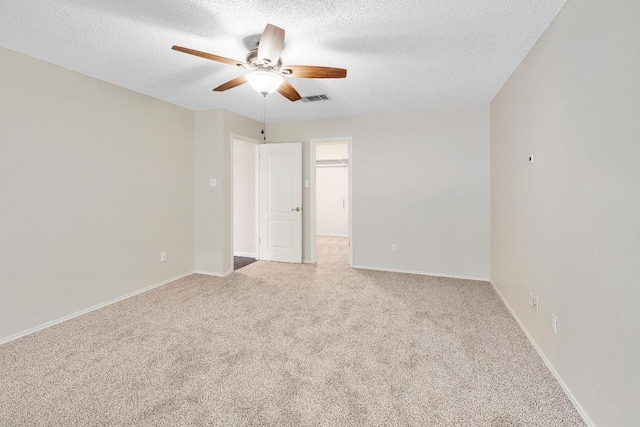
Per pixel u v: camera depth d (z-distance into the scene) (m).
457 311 3.02
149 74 2.96
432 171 4.29
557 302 1.94
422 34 2.22
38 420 1.57
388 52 2.51
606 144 1.44
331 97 3.71
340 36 2.25
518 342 2.40
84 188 2.97
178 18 2.01
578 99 1.71
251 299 3.36
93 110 3.04
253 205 5.55
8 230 2.43
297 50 2.47
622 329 1.32
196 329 2.63
